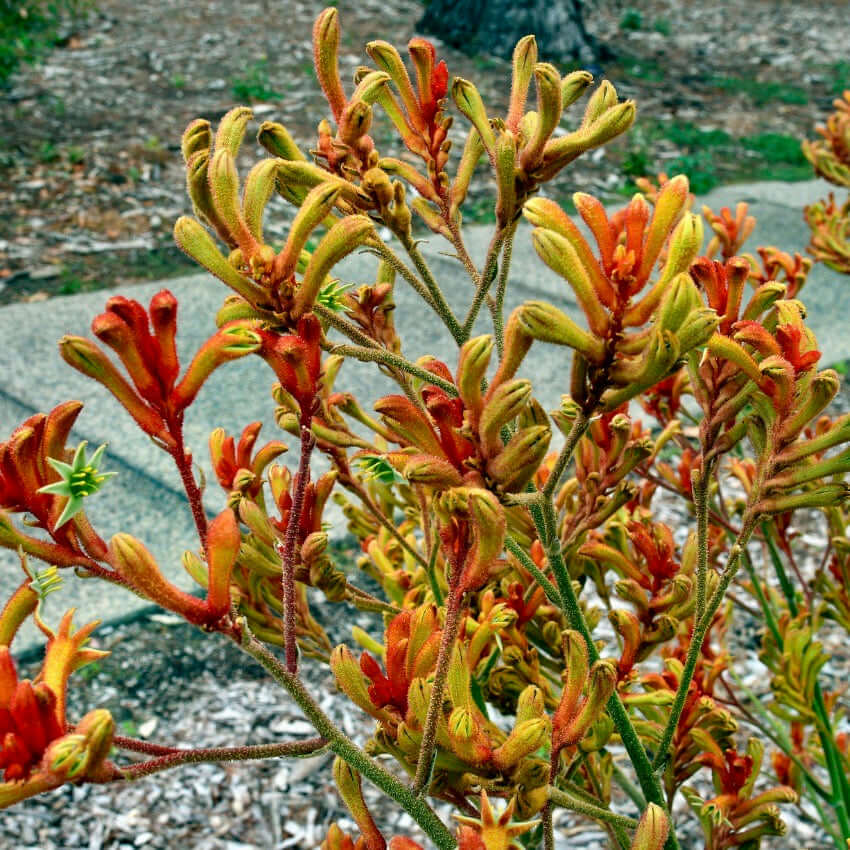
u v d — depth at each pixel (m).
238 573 0.67
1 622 0.47
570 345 0.48
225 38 4.58
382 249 0.61
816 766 1.40
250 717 1.45
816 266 2.93
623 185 3.51
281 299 0.50
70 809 1.31
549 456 0.85
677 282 0.47
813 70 5.14
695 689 0.73
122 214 3.03
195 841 1.28
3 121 3.55
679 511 1.87
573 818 1.31
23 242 2.83
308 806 1.34
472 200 3.24
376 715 0.55
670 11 6.05
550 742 0.55
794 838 1.26
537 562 0.71
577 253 0.48
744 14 6.07
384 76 0.58
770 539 0.93
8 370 2.19
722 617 1.09
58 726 0.44
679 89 4.70
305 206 0.49
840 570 0.97
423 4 5.29
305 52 4.46
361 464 0.67
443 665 0.50
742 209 0.92
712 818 0.76
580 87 0.58
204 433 2.01
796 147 3.99
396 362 0.54
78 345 0.47
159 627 1.60
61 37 4.43
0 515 0.47
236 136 0.51
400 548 0.85
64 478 0.45
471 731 0.52
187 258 2.81
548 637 0.73
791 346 0.57
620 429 0.67
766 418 0.58
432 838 0.53
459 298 2.61
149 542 1.70
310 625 0.69
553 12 4.68
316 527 0.67
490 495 0.46
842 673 1.55
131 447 1.95
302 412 0.51
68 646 0.46
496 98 4.04
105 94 3.86
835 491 0.58
